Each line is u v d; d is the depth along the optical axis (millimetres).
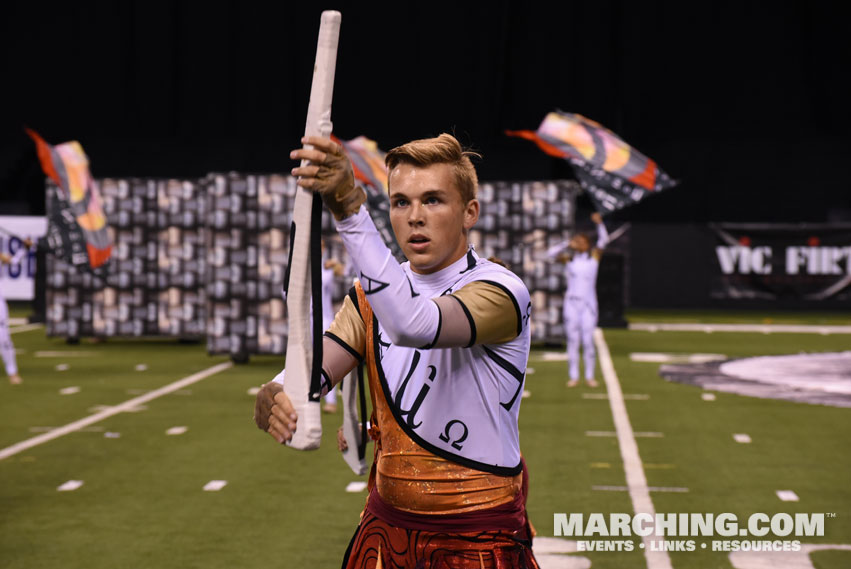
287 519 5012
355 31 21953
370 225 1797
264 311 12242
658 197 22688
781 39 22047
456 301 1898
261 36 22094
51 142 22547
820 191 22391
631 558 4398
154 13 22000
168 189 14195
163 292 14250
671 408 8648
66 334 14328
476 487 2031
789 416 8227
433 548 2029
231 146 22516
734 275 21422
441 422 2027
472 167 2068
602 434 7398
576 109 22141
